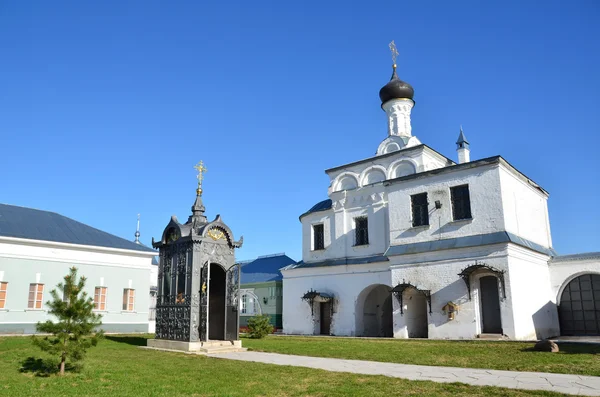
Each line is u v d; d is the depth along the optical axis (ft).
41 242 92.94
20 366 44.88
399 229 90.84
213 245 65.36
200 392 32.86
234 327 64.08
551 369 40.45
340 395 30.94
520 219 86.17
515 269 77.46
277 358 52.13
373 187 102.78
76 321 41.55
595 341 67.87
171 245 67.26
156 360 50.21
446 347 61.72
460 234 83.05
